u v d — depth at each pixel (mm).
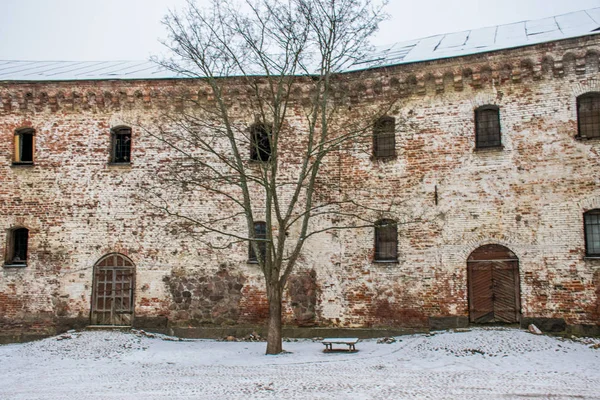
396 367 16859
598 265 20188
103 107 25469
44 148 25516
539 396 13398
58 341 21984
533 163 21406
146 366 18172
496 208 21672
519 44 22281
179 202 24688
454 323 21641
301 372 16406
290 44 21156
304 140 24172
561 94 21312
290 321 23359
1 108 25766
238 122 24672
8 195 25438
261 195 24250
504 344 18797
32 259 24984
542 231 21000
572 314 20297
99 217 24953
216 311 23922
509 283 21312
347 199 23453
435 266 22125
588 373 15617
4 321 24750
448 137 22594
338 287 23156
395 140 23312
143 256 24594
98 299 24625
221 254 24188
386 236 23156
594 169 20641
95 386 15430
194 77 23625
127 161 25422
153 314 24250
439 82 22734
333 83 23406
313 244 23578
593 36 20766
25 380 16469
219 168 24578
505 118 21953
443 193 22375
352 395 13766
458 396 13516
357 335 22562
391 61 23891
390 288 22578
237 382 15391
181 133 23891
